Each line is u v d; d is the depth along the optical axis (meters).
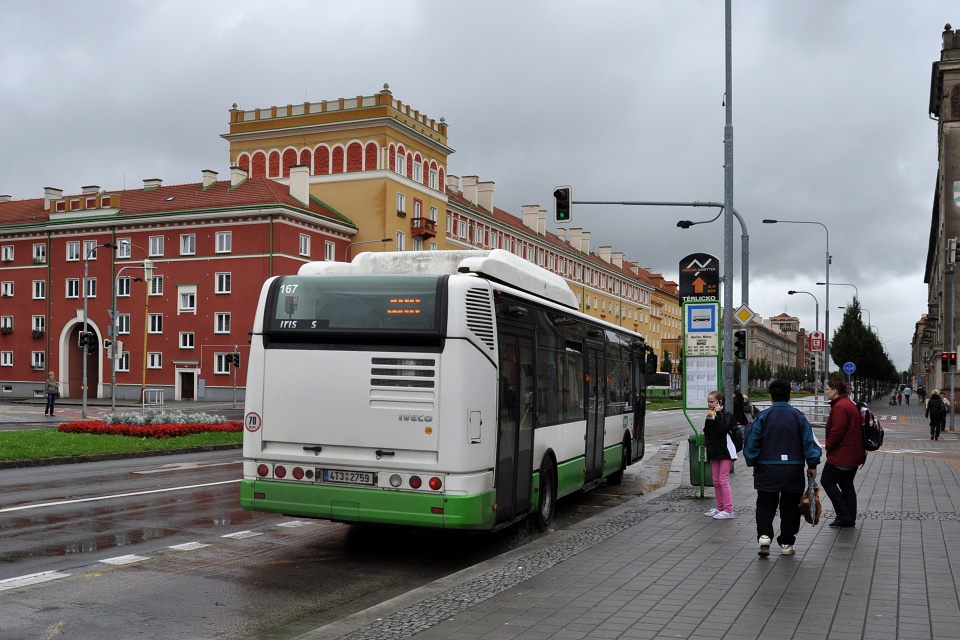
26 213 73.06
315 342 10.16
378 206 65.56
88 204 67.62
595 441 15.41
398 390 9.81
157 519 12.34
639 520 12.29
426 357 9.76
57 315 68.81
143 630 7.09
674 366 134.50
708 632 6.39
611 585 7.97
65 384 68.50
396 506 9.73
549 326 12.59
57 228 68.12
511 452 10.84
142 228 65.44
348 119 66.19
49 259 69.19
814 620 6.72
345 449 9.98
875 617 6.80
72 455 20.36
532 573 8.54
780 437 9.28
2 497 14.20
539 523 12.10
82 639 6.78
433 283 9.87
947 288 58.56
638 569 8.71
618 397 17.59
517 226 92.31
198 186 67.31
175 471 18.61
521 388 11.25
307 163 67.81
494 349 10.32
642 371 20.20
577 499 16.47
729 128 19.52
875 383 119.81
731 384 19.50
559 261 102.19
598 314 114.62
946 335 59.31
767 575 8.39
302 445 10.12
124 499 14.20
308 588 8.74
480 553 10.80
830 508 13.61
